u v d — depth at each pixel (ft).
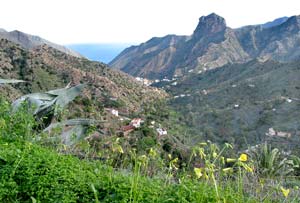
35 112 26.02
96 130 24.67
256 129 199.82
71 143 23.31
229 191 16.55
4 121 22.47
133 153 18.19
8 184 15.53
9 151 18.15
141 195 15.37
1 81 28.91
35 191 15.64
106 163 20.22
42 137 23.61
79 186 16.24
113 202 15.20
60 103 27.43
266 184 19.04
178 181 18.26
